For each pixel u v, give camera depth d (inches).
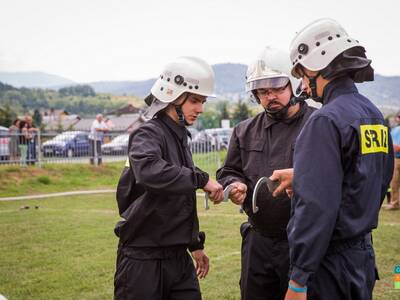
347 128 104.7
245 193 137.7
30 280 239.6
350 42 110.2
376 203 108.7
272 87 138.3
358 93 113.3
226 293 214.5
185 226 131.7
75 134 828.6
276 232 141.1
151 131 128.4
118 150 858.8
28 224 384.2
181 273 133.9
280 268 141.6
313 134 104.5
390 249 277.3
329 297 107.9
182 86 130.4
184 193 122.6
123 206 133.5
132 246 130.9
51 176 740.0
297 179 103.5
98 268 257.8
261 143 146.1
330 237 102.0
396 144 414.0
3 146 744.3
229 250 287.3
